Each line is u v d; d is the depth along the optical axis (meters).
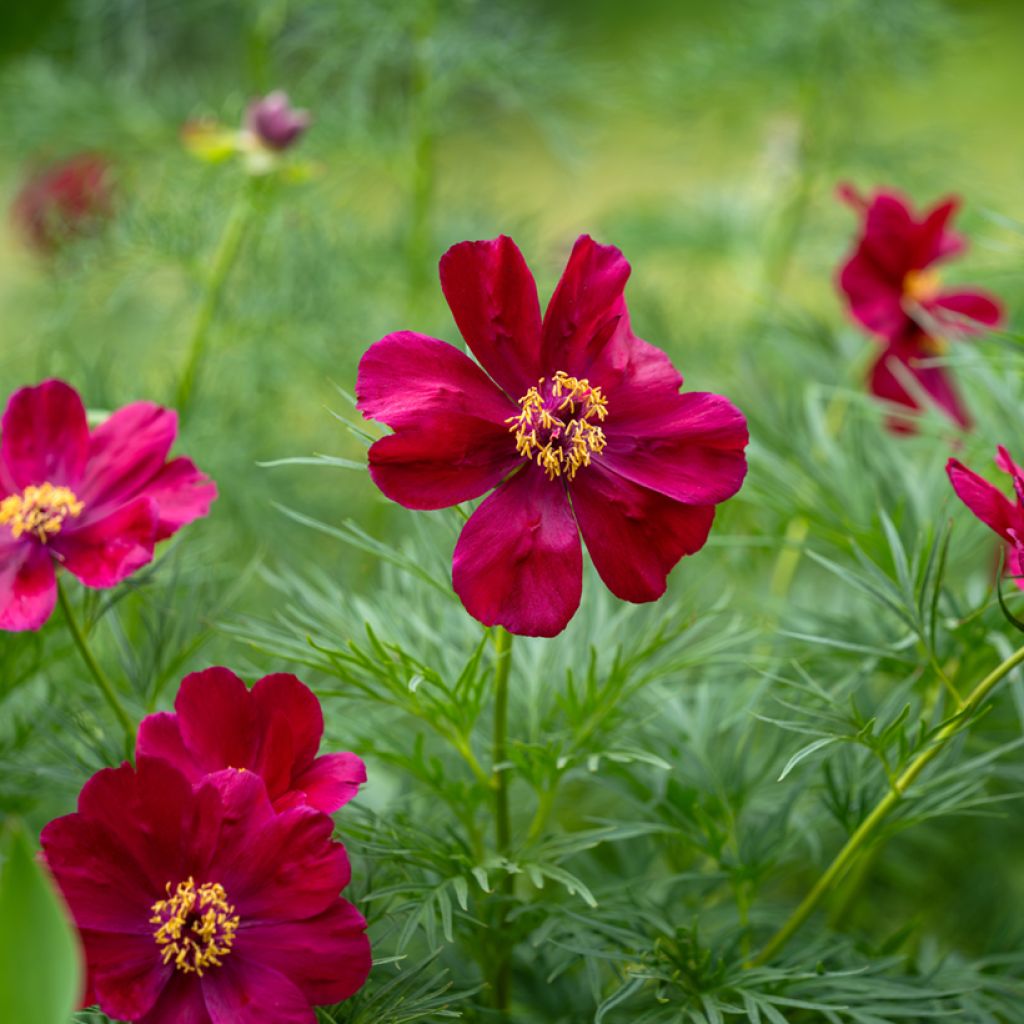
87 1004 0.65
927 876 0.97
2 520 0.70
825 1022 0.77
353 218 1.21
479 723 0.79
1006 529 0.66
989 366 0.82
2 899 0.54
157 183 1.22
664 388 0.67
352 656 0.73
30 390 0.72
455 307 0.66
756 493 0.84
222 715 0.67
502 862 0.72
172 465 0.72
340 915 0.65
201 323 0.99
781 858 0.81
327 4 1.24
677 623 0.81
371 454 0.65
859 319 0.90
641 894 0.79
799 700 0.82
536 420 0.66
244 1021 0.65
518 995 0.80
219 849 0.65
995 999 0.79
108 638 0.87
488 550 0.66
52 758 0.79
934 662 0.72
